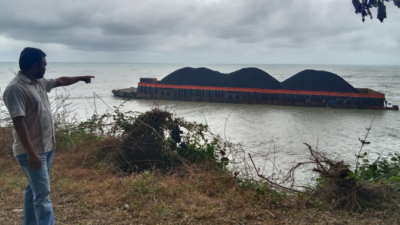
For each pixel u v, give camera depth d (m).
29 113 3.10
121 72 108.06
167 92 29.61
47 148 3.26
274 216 4.18
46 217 3.30
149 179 5.46
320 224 3.95
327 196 4.68
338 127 16.78
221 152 6.78
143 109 21.45
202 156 7.01
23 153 3.12
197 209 4.37
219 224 3.97
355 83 55.12
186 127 7.40
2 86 35.56
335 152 11.38
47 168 3.39
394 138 14.22
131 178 5.64
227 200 4.68
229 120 18.36
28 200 3.49
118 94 30.33
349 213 4.26
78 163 6.88
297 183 7.12
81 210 4.27
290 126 16.75
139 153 6.98
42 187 3.22
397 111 23.59
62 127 8.28
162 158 6.88
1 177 5.75
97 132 8.28
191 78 32.06
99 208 4.38
